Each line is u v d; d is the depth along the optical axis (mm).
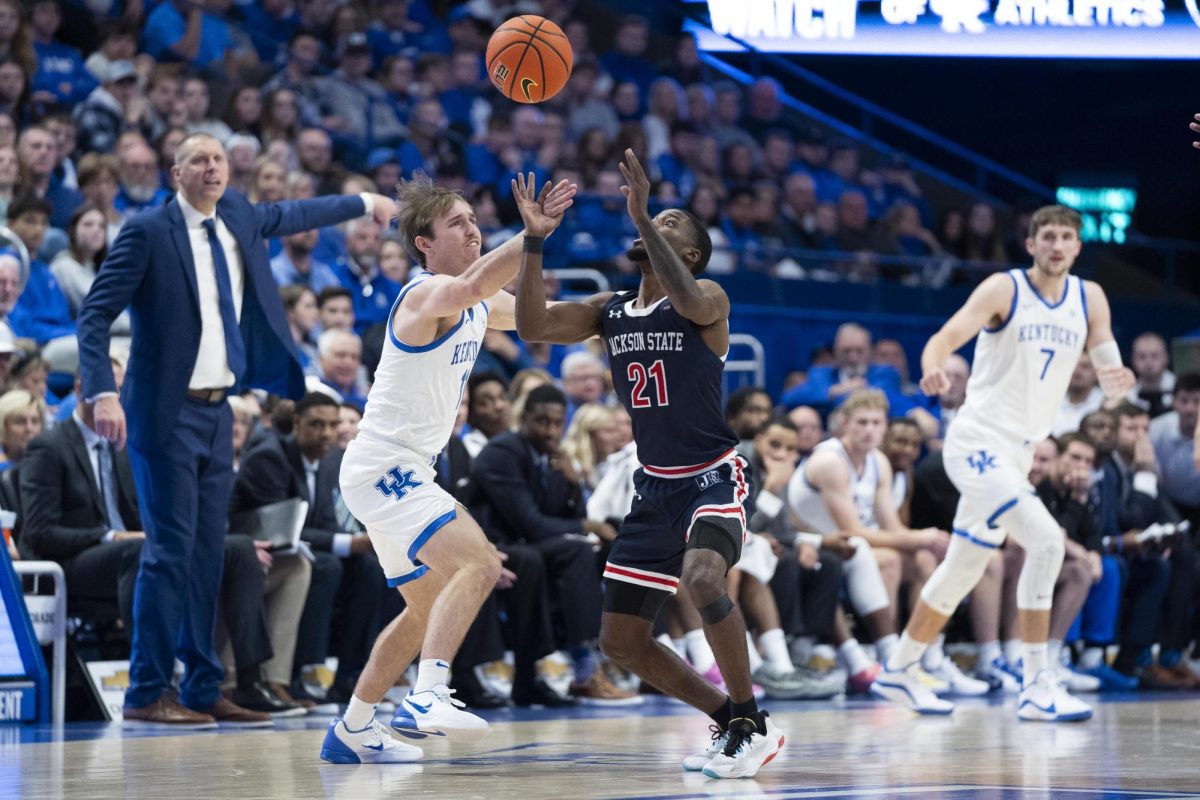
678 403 7477
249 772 7473
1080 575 15320
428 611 7988
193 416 10406
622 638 7691
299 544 11828
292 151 20109
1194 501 17672
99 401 9859
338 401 13289
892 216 27219
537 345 18281
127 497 11734
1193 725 10664
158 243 10250
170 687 10453
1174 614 16344
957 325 11312
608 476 13953
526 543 13078
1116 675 16266
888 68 32219
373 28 24938
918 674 12797
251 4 23375
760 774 7344
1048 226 11188
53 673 10945
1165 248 30312
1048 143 33188
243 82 20766
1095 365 11641
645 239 7156
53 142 16438
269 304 10852
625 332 7566
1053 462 15672
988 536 11391
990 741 9320
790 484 15195
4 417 11906
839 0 30109
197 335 10336
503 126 23500
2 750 8656
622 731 10133
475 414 14352
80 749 8711
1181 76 32188
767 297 22906
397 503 7781
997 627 15266
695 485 7500
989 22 30234
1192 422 17672
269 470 11969
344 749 7988
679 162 26453
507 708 12625
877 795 6391
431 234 8094
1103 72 32406
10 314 14430
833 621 14477
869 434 14852
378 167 21078
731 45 29641
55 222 16734
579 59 26422
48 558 11297
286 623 11820
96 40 20344
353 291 17469
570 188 7465
